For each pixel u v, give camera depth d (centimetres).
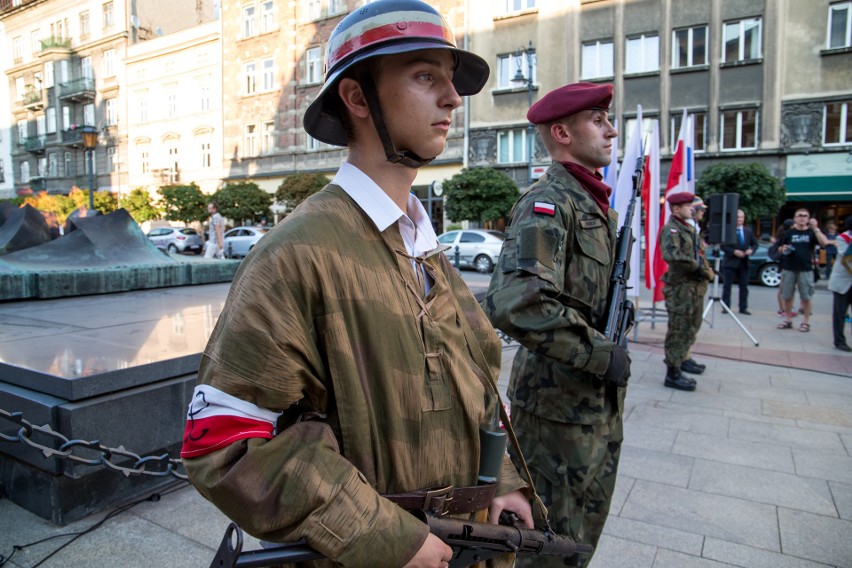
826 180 1741
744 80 1820
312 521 83
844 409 446
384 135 101
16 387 265
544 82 2070
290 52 2625
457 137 2259
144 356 290
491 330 126
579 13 2002
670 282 498
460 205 1942
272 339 86
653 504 293
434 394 100
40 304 504
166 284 656
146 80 3166
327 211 98
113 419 257
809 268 788
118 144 3331
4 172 4125
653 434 392
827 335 768
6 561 227
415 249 109
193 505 277
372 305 95
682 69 1883
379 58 100
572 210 191
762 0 1780
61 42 3497
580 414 186
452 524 102
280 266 89
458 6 2184
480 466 113
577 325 170
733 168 1595
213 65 2894
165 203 2700
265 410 88
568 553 134
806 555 248
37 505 260
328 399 95
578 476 188
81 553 234
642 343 706
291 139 2667
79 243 663
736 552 250
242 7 2761
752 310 1014
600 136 200
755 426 408
